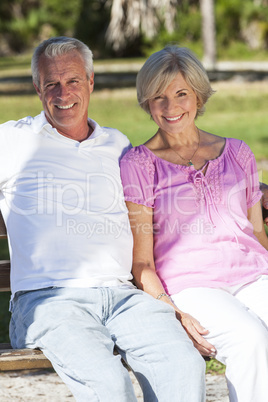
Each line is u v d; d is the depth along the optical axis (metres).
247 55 42.31
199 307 3.72
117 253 3.87
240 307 3.68
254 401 3.44
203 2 32.59
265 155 11.73
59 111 4.05
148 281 3.90
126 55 44.44
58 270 3.73
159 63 4.03
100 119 17.33
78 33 45.47
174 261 3.96
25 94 24.17
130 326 3.58
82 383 3.34
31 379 4.88
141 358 3.50
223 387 4.66
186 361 3.35
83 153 4.02
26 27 50.78
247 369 3.44
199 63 4.09
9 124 4.03
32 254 3.74
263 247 4.16
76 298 3.66
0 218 4.07
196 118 4.32
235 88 25.05
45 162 3.93
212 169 4.10
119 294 3.73
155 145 4.24
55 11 49.94
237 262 3.95
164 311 3.64
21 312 3.69
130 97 23.12
